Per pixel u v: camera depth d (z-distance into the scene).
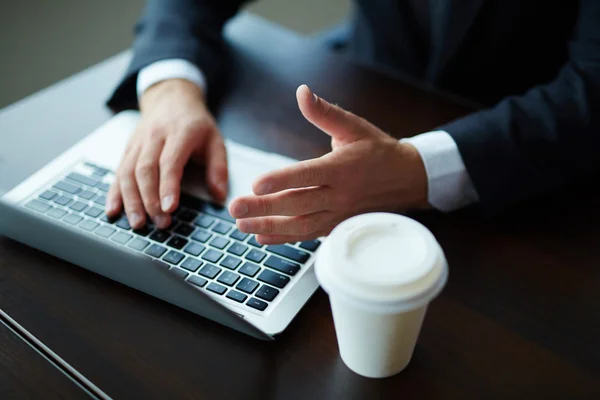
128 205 0.62
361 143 0.61
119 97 0.84
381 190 0.62
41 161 0.73
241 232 0.60
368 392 0.46
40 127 0.79
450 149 0.65
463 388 0.47
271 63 0.90
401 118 0.79
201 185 0.67
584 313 0.53
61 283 0.56
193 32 0.87
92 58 1.71
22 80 1.62
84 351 0.50
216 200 0.64
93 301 0.54
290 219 0.57
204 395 0.47
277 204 0.55
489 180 0.64
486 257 0.59
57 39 1.74
